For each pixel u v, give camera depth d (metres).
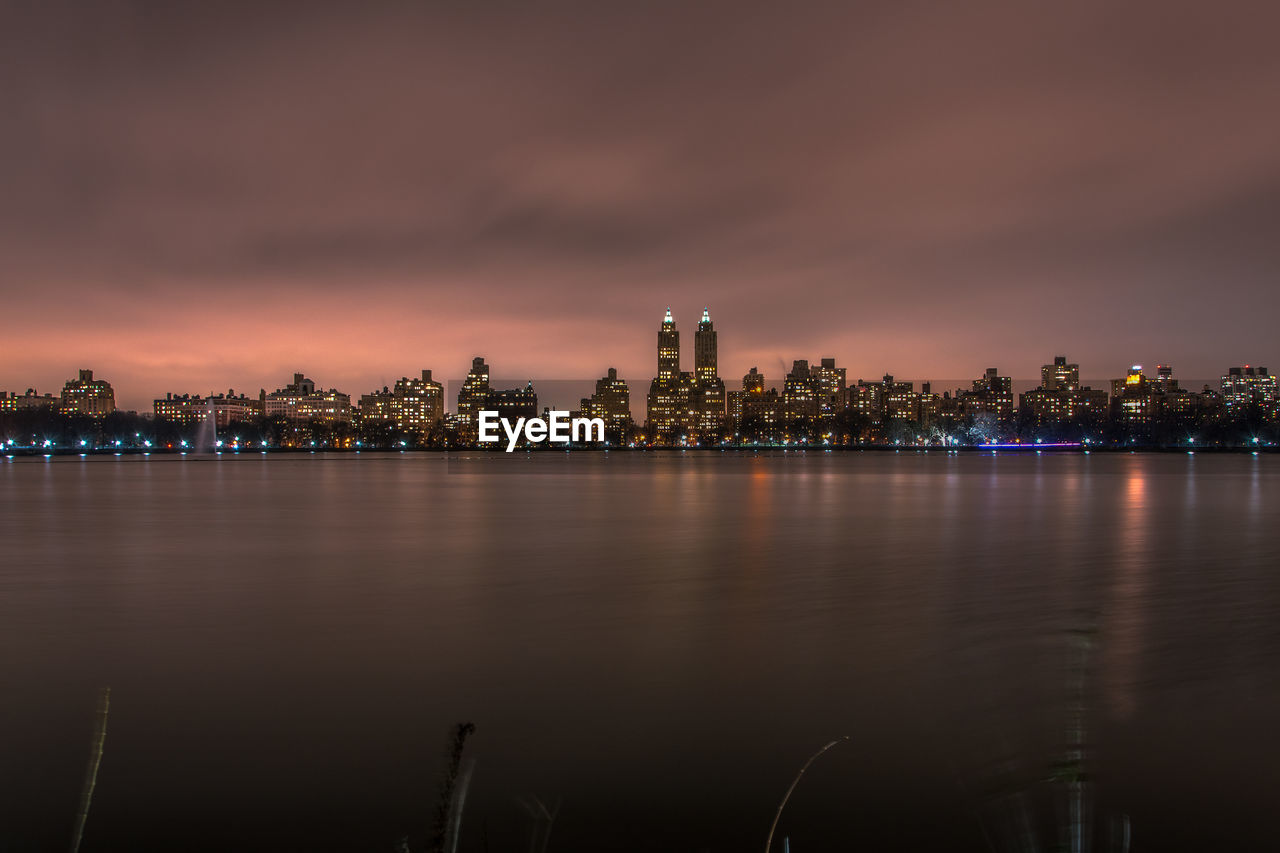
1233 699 15.11
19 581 28.36
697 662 17.70
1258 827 10.48
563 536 42.16
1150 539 40.06
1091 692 15.53
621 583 27.67
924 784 11.67
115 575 29.69
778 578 28.69
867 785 11.64
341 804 11.16
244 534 43.34
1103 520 50.41
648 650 18.70
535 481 107.19
